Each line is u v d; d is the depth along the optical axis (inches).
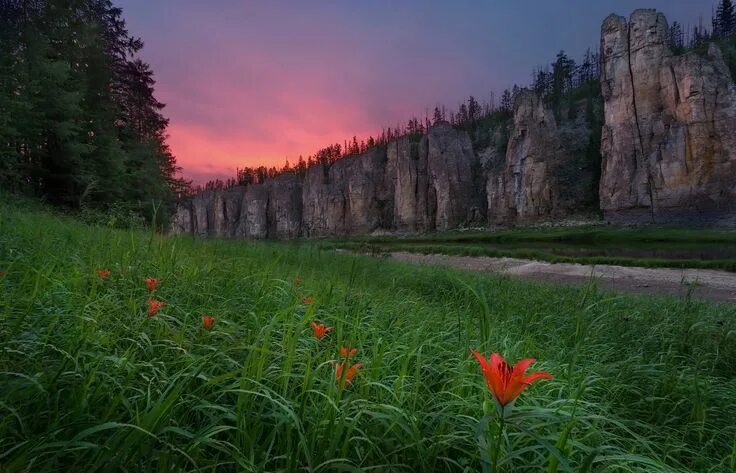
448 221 4276.6
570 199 3727.9
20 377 56.8
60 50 776.3
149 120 1360.7
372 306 164.9
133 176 933.2
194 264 155.1
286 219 5821.9
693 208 2733.8
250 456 50.8
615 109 3134.8
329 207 5246.1
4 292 84.4
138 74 1262.3
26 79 614.2
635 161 3036.4
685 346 184.9
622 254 1723.7
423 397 82.4
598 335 193.3
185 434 48.6
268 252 374.3
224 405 66.2
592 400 108.3
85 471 43.4
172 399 47.4
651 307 315.0
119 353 74.4
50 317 75.8
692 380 130.0
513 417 49.9
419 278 414.0
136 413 49.2
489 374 42.9
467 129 5684.1
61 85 727.1
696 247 1937.7
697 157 2719.0
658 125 2923.2
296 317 113.0
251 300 127.2
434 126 4697.3
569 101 4926.2
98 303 88.9
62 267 121.0
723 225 2522.1
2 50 614.9
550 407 78.8
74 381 58.6
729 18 4611.2
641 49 3002.0
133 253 147.9
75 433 50.4
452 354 114.3
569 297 322.3
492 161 4645.7
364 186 5044.3
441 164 4404.5
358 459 58.5
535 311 251.4
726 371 164.9
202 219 6589.6
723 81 2716.5
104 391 59.7
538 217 3659.0
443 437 62.7
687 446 96.3
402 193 4608.8
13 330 61.4
